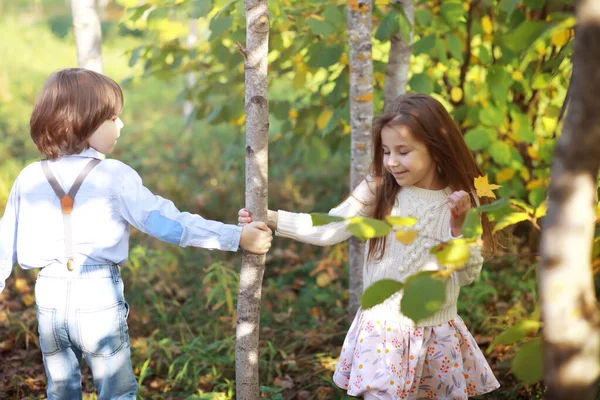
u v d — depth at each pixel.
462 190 2.23
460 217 2.12
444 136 2.26
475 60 3.71
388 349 2.26
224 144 7.77
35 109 2.17
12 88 9.70
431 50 3.26
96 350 2.19
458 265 1.42
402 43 3.22
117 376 2.24
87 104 2.15
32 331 3.53
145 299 3.98
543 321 1.24
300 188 6.00
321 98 3.95
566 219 1.18
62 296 2.14
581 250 1.18
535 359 1.40
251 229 2.18
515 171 3.76
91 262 2.15
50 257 2.14
